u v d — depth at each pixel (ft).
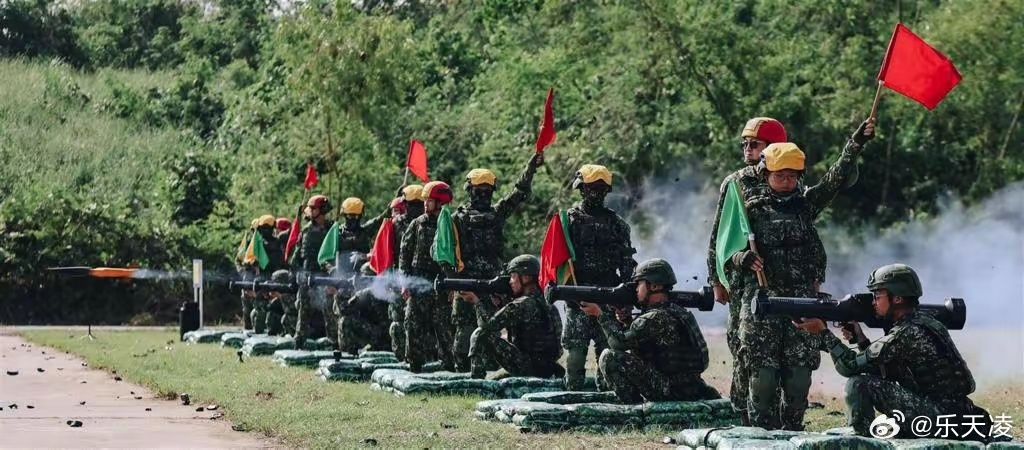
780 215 31.71
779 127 33.37
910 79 31.32
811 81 103.55
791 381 31.30
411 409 39.63
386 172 106.32
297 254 66.39
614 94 105.29
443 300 48.08
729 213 31.68
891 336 27.91
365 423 36.37
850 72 102.63
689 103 103.96
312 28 104.78
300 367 56.95
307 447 32.63
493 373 48.91
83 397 45.93
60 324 105.40
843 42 107.14
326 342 64.85
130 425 37.88
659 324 35.50
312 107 107.55
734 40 102.01
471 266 46.70
